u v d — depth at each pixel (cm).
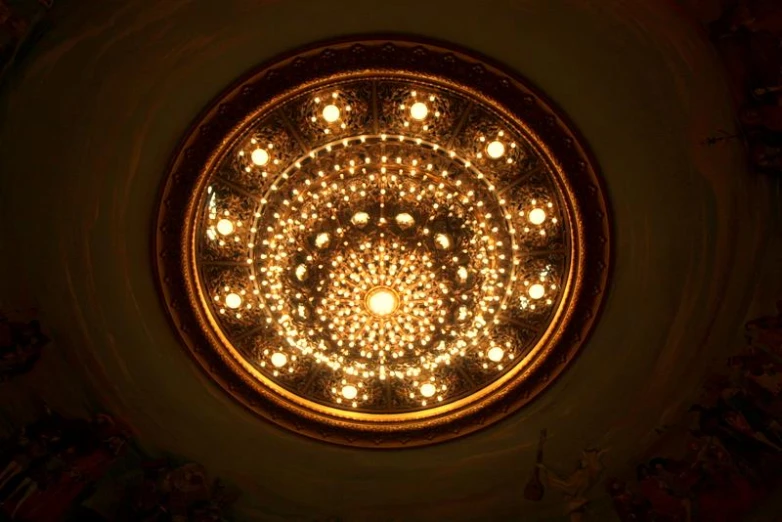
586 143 995
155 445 1150
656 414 1117
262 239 1079
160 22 897
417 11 923
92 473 1113
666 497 1121
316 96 1002
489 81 972
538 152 1017
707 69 913
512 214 1066
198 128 982
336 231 1081
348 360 1145
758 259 997
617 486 1155
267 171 1045
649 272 1048
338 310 1109
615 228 1037
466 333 1123
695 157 972
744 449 1064
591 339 1101
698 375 1079
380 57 963
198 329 1092
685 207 1004
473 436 1169
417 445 1172
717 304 1037
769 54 883
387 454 1184
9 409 1042
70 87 916
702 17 877
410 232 1081
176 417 1144
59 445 1084
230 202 1055
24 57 874
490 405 1147
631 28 904
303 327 1127
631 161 995
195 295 1076
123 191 995
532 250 1080
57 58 891
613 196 1020
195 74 946
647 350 1091
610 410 1135
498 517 1200
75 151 955
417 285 1090
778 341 1013
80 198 984
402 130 1030
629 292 1065
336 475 1202
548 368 1120
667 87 938
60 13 857
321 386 1162
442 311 1106
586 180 1013
